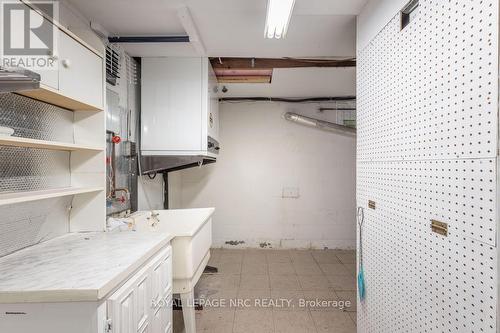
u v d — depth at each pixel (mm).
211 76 2795
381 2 1512
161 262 1572
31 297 987
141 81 2574
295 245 4148
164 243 1626
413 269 1228
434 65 1084
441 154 1049
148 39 2205
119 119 2340
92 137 1813
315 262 3609
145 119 2582
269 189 4137
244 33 2119
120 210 2314
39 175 1564
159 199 3312
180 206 4129
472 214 909
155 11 1850
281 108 4082
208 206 4148
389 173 1432
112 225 1924
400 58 1324
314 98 3996
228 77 3207
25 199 1177
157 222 2543
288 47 2369
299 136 4102
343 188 4102
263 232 4152
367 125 1695
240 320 2301
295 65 2756
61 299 991
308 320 2303
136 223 2254
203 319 2314
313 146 4098
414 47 1212
